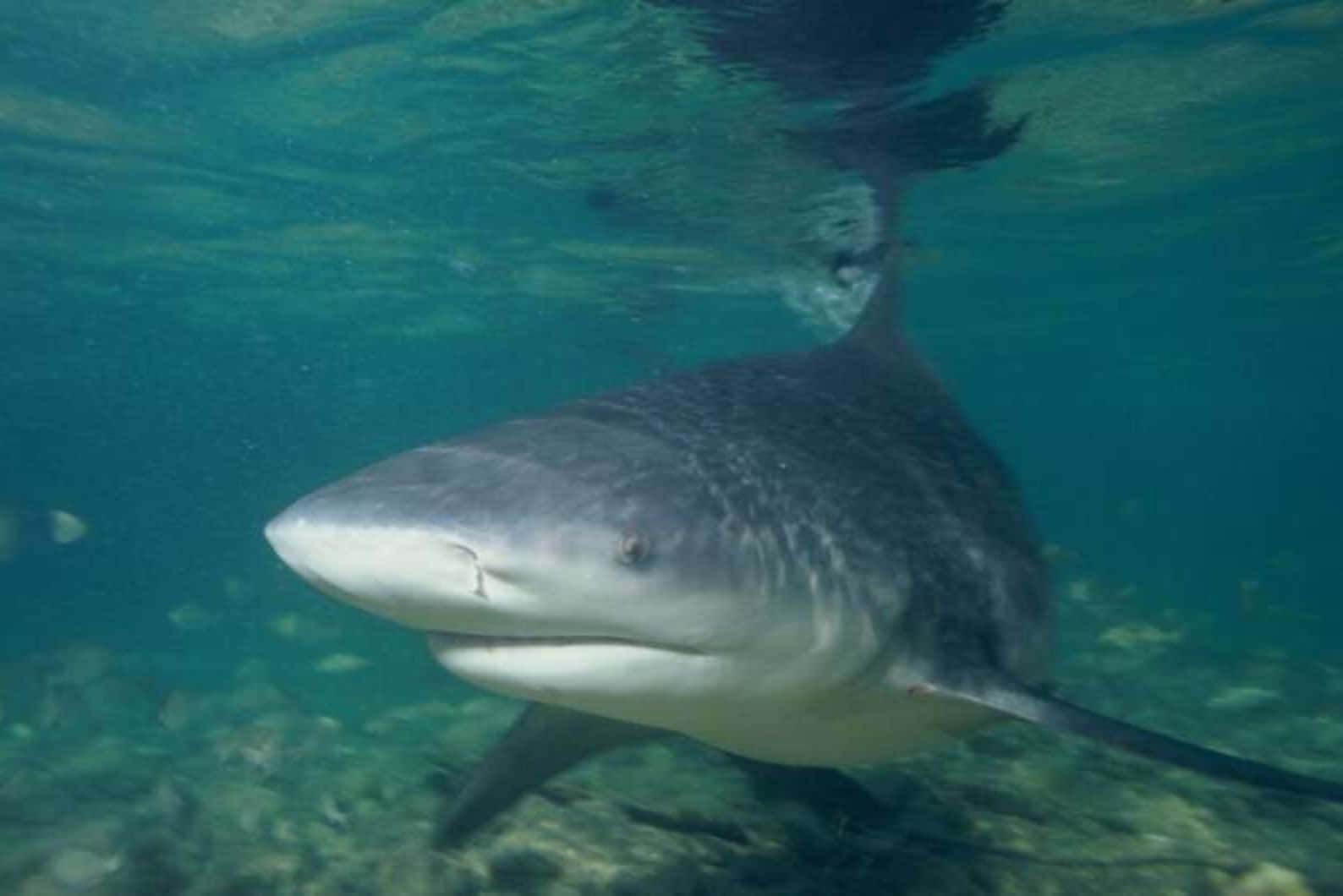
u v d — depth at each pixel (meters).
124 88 14.61
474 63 13.15
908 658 4.18
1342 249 26.64
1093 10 11.32
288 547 3.03
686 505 3.50
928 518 4.59
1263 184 19.80
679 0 10.69
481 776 4.96
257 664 14.70
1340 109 15.57
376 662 17.59
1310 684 14.77
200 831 6.70
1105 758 7.89
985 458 5.48
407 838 6.32
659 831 6.14
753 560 3.57
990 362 47.34
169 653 22.67
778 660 3.67
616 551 3.17
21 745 11.08
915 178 16.39
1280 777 3.63
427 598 2.96
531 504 3.17
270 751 8.57
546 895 5.41
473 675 3.27
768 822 6.29
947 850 5.86
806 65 12.00
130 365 44.06
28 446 84.69
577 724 4.88
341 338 36.22
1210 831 6.46
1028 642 5.07
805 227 18.09
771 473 3.97
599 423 4.02
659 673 3.39
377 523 2.92
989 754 7.93
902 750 4.71
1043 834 6.26
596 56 12.45
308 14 12.27
